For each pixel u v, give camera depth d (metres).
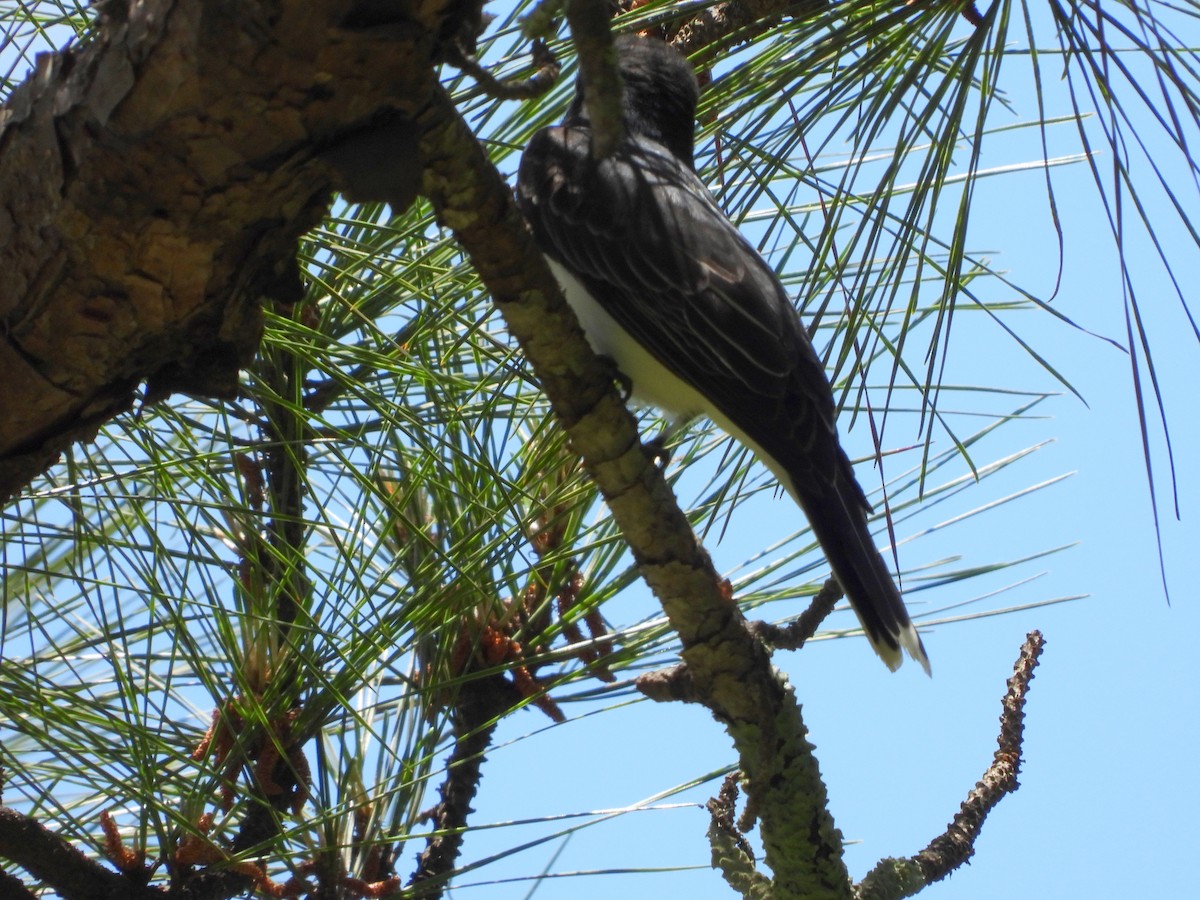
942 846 4.90
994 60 4.71
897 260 4.84
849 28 5.08
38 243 3.43
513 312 4.03
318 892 4.86
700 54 5.72
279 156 3.20
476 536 5.02
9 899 4.35
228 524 5.52
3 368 3.74
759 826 4.61
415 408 5.61
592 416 4.23
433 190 3.65
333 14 2.90
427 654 5.40
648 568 4.39
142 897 4.47
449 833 4.84
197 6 2.89
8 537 4.61
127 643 5.02
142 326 3.62
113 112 3.11
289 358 5.32
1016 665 5.22
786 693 4.57
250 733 4.75
